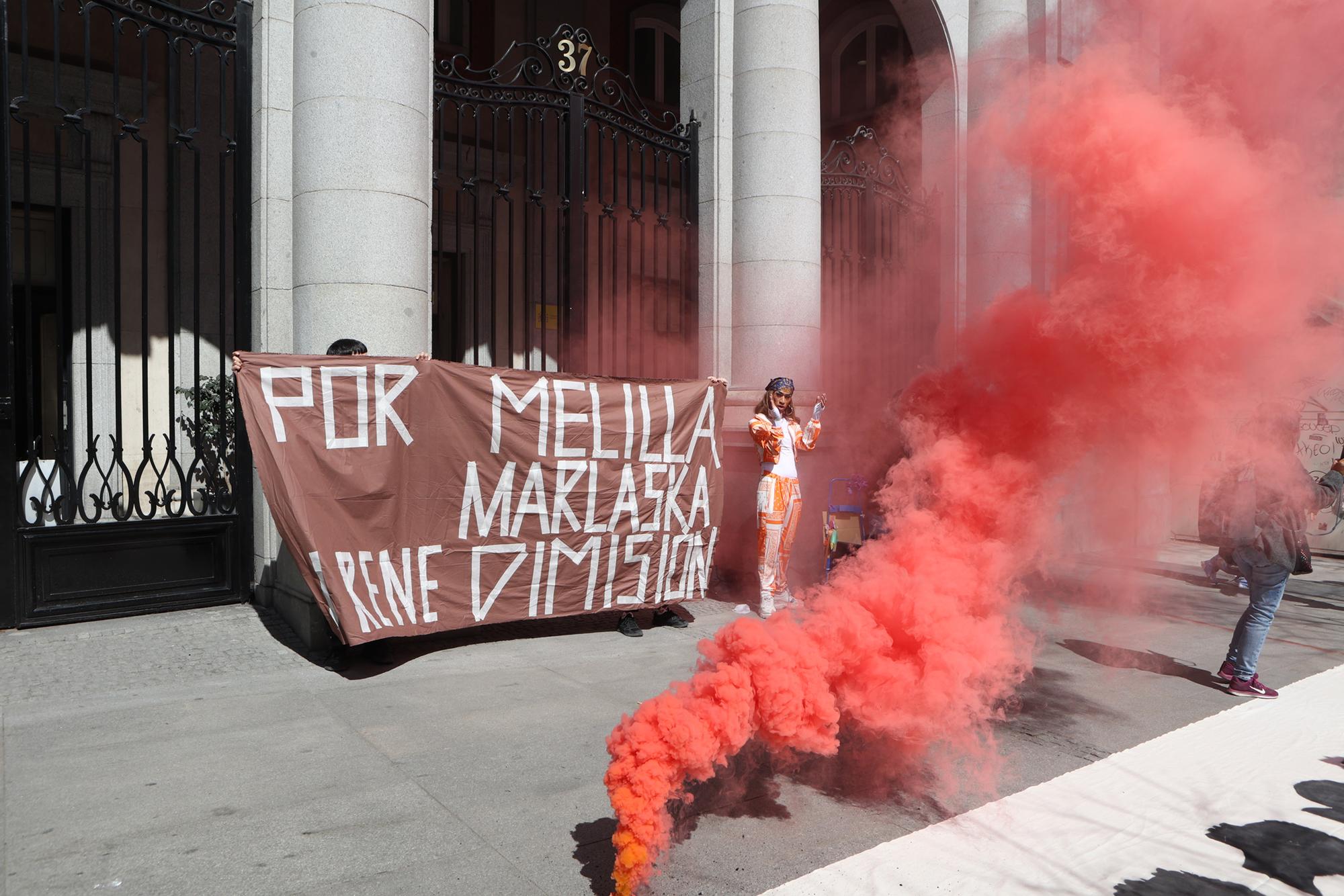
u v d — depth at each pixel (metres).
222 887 2.61
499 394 5.32
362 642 4.69
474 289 6.65
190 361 8.29
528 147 7.07
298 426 4.68
